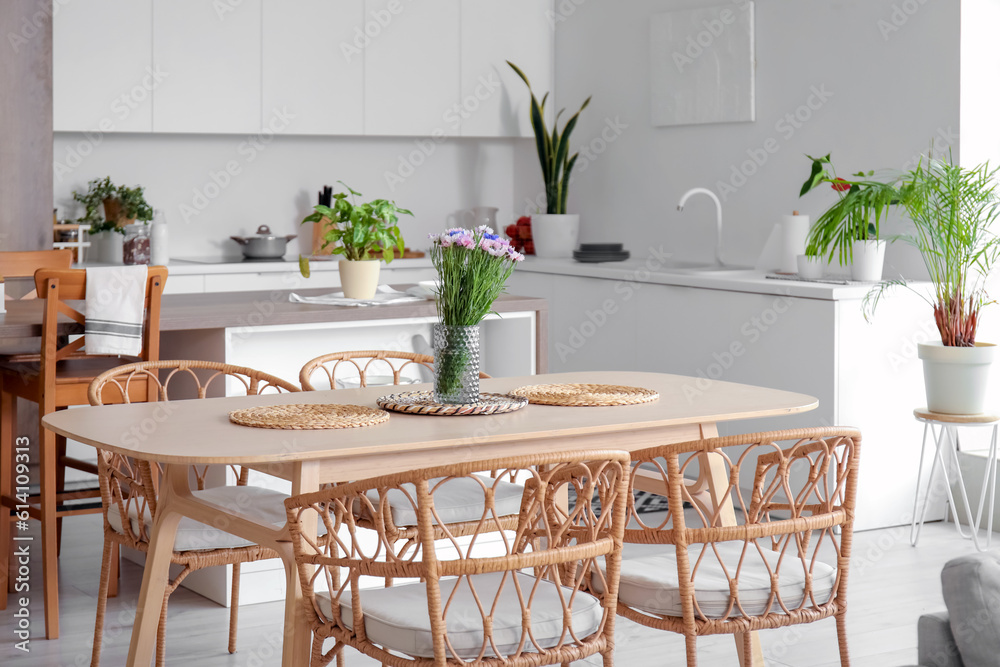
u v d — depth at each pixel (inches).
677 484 88.7
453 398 105.1
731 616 89.7
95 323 132.1
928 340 179.5
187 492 103.9
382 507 86.8
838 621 93.6
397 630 80.0
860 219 177.0
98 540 169.6
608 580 86.0
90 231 233.0
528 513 80.8
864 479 176.7
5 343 144.5
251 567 143.9
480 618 81.7
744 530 88.4
